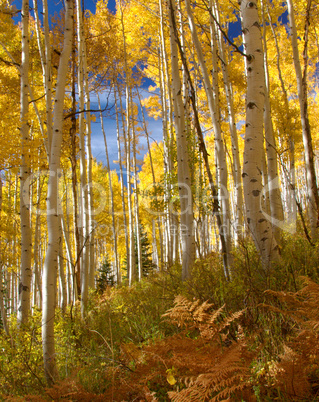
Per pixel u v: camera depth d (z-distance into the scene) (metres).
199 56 7.59
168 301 3.87
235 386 1.48
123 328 3.67
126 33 13.81
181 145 6.78
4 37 8.71
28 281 5.64
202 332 2.06
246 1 4.38
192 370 1.78
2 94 8.74
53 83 9.70
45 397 2.07
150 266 17.09
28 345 3.32
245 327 2.43
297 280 3.06
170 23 6.67
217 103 8.74
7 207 8.88
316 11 8.70
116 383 2.12
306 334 1.83
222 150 7.38
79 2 8.45
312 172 5.99
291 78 13.95
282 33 12.73
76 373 2.23
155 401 1.62
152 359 2.00
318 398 1.59
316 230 5.65
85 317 5.32
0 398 2.16
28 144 5.56
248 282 3.09
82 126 8.54
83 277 6.85
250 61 4.29
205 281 3.68
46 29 7.02
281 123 10.62
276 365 1.74
